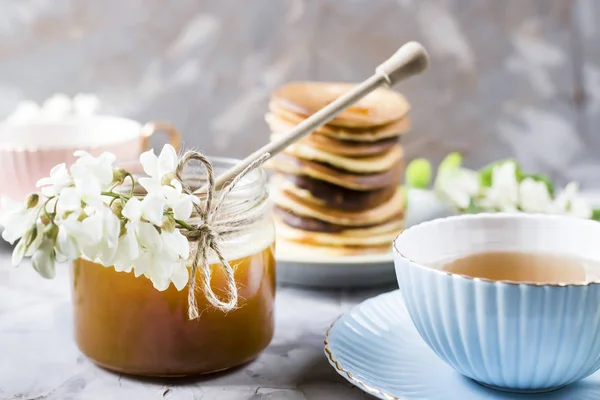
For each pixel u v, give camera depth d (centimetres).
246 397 61
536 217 63
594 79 103
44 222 56
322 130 74
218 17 99
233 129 103
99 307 62
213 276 62
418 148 104
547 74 102
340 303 73
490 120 104
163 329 62
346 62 100
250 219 62
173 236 58
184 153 60
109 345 62
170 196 58
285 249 75
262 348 65
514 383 58
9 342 67
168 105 101
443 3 99
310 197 75
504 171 80
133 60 100
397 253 59
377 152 75
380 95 80
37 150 77
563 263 62
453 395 59
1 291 74
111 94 101
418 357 62
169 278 58
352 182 75
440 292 57
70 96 100
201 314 62
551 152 105
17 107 100
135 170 65
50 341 67
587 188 106
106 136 86
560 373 58
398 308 66
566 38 101
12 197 79
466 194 81
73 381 63
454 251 63
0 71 99
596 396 59
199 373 63
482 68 102
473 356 58
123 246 57
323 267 73
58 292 74
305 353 66
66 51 99
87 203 56
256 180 63
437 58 101
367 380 59
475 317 57
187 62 100
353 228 75
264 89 101
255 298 63
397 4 99
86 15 98
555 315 56
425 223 62
